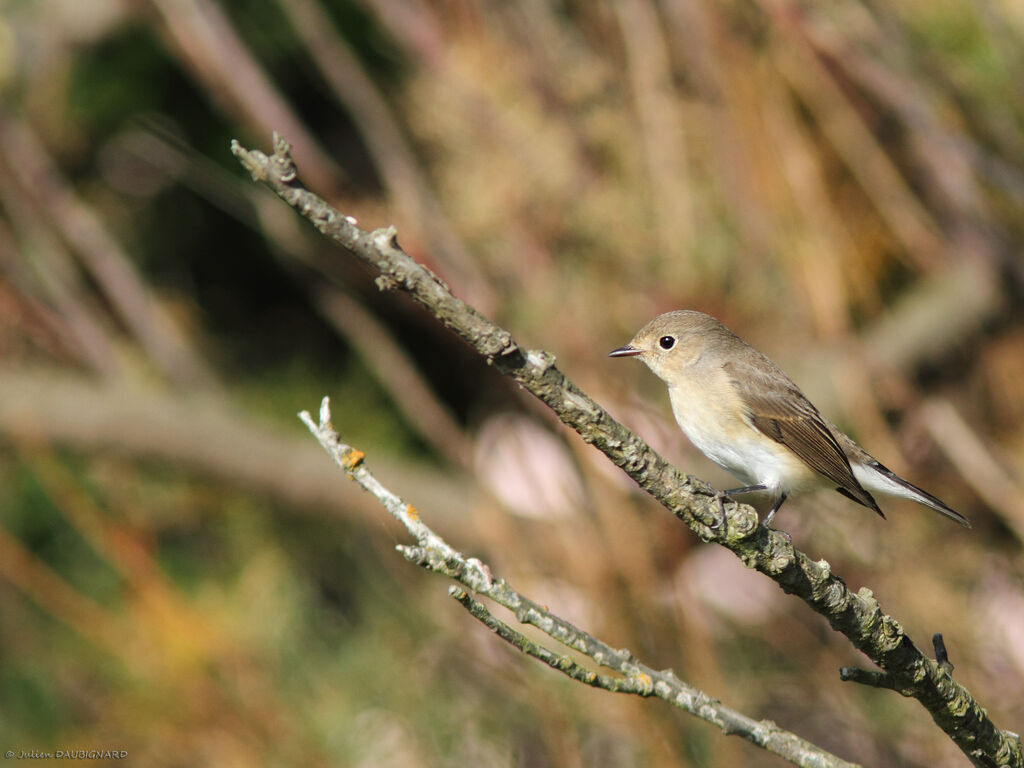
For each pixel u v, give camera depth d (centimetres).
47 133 1286
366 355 1216
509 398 1045
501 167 1052
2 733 985
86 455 1181
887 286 1136
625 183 1053
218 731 958
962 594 966
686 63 1055
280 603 1055
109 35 1254
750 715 932
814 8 1005
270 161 402
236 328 1324
